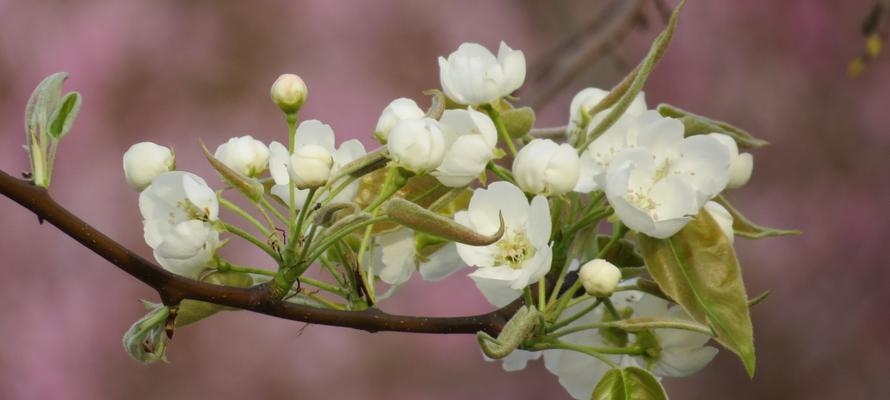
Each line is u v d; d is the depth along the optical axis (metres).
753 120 2.46
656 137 0.91
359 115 2.15
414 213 0.86
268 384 2.06
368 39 2.20
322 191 0.89
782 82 2.46
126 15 2.12
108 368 2.01
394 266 0.94
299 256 0.88
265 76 2.15
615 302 0.94
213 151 2.11
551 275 0.93
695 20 2.44
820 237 2.45
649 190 0.90
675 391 2.38
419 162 0.89
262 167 0.92
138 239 2.02
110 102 2.08
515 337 0.87
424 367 2.14
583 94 0.94
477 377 2.17
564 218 0.93
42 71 2.09
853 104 2.47
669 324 0.89
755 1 2.45
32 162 0.87
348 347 2.12
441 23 2.23
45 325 2.00
